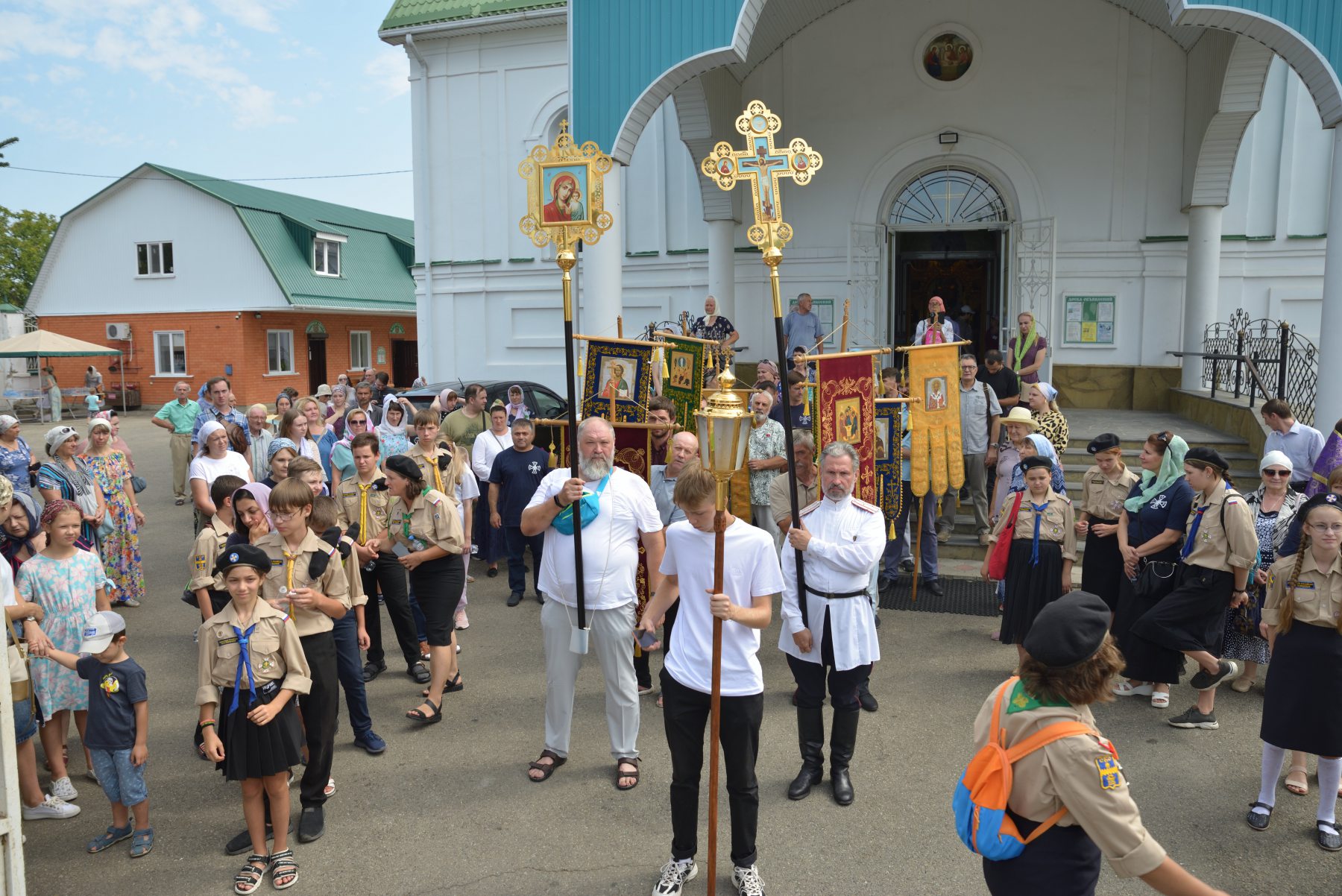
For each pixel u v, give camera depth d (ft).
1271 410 26.16
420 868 14.11
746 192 50.21
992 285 50.65
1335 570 13.93
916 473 27.27
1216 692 20.61
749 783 12.94
